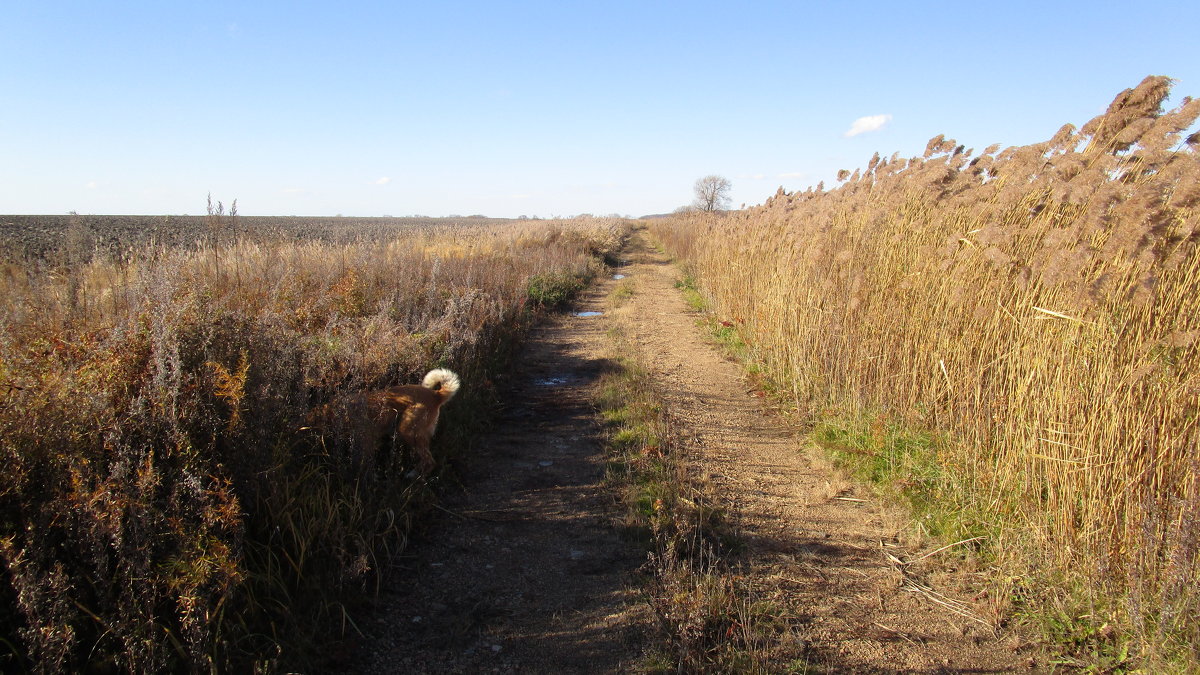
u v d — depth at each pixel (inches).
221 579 112.1
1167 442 135.8
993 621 140.4
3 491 104.5
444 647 128.5
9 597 102.3
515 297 460.1
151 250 256.4
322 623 129.0
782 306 336.2
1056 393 158.7
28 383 123.6
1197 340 139.2
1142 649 122.5
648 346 420.8
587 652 127.4
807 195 462.0
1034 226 203.9
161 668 104.0
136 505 107.7
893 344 254.5
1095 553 141.3
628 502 190.5
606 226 1413.6
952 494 188.7
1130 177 177.5
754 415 287.6
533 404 295.7
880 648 131.1
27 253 300.8
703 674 119.3
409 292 365.7
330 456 170.9
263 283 300.5
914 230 272.1
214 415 133.7
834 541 175.8
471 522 181.9
